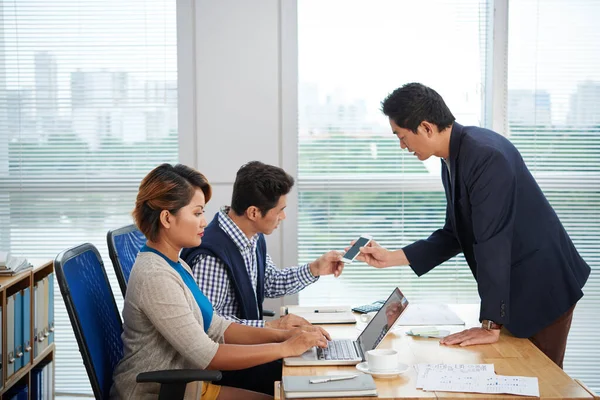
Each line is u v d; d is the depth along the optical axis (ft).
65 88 12.62
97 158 12.67
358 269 12.66
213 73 12.26
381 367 6.59
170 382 6.40
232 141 12.35
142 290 6.81
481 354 7.25
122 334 7.20
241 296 8.52
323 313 9.05
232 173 12.39
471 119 12.58
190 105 12.37
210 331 7.77
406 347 7.51
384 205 12.64
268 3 12.19
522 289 8.03
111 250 8.36
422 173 12.60
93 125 12.63
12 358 9.22
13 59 12.60
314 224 12.64
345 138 12.58
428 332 7.97
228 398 7.83
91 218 12.72
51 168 12.67
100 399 6.72
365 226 12.65
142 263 6.98
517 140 12.51
